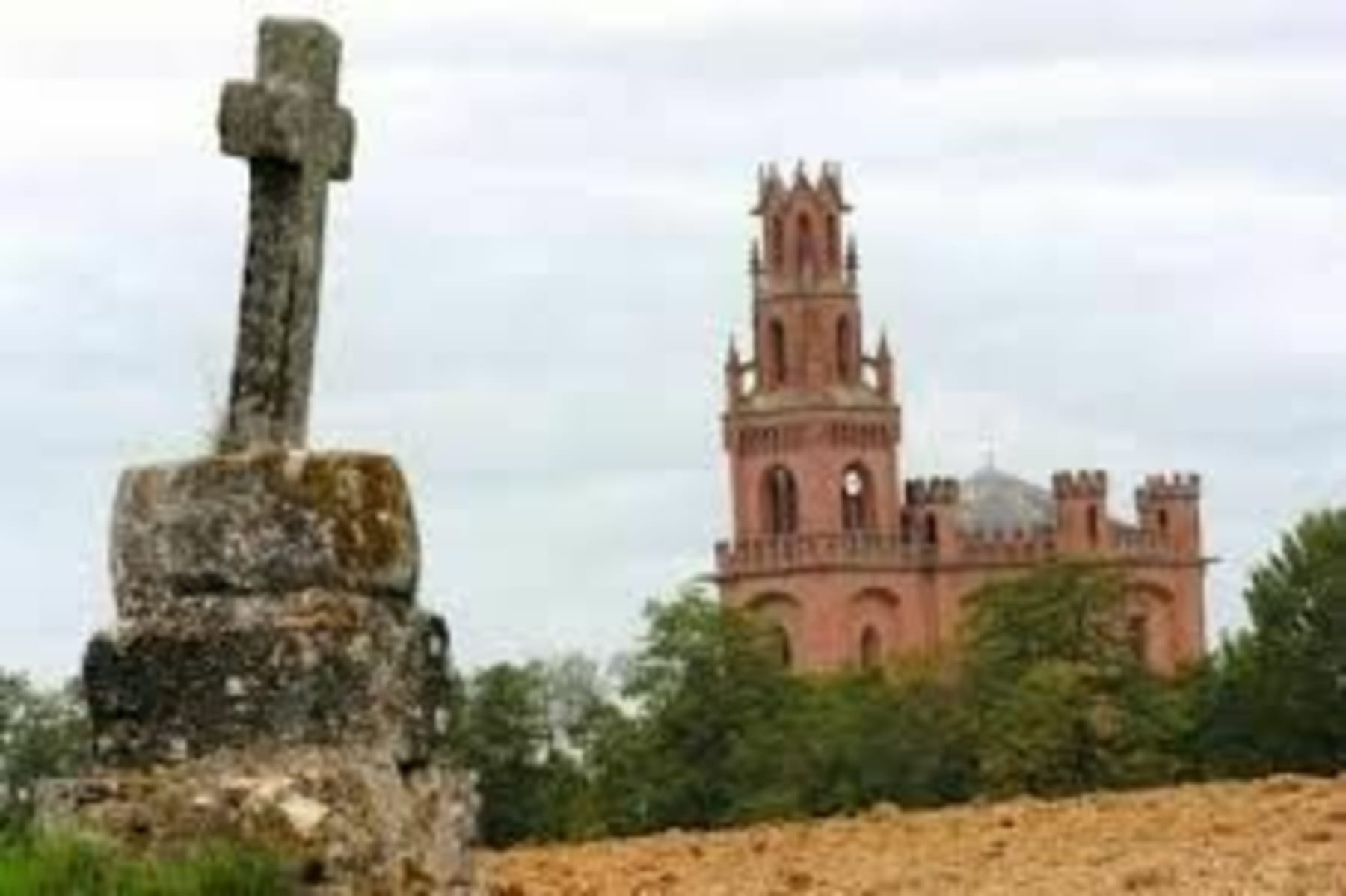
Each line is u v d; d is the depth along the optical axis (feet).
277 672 84.33
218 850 81.56
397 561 86.38
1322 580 622.95
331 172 91.25
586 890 132.57
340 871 82.17
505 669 649.20
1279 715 626.23
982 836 154.10
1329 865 119.96
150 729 84.94
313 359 90.53
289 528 85.46
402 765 85.30
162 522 86.12
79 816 83.71
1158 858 129.29
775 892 125.80
